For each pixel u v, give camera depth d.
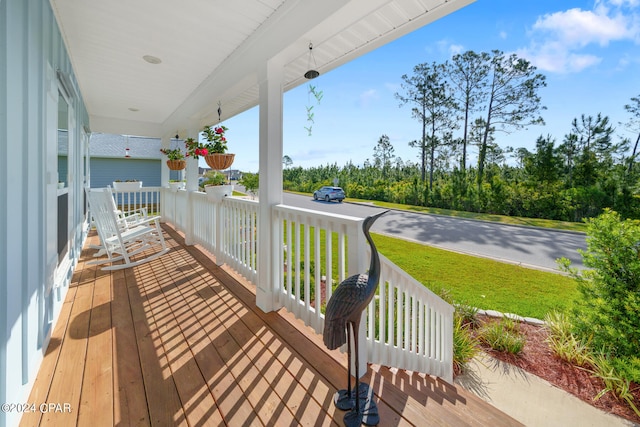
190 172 4.93
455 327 2.91
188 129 4.78
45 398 1.48
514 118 16.94
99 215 3.77
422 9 1.89
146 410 1.42
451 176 16.08
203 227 4.45
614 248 2.68
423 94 19.53
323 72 2.96
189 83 3.83
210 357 1.87
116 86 3.96
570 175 11.84
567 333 2.93
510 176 14.98
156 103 4.82
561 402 2.26
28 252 1.57
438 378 2.18
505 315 3.28
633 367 2.31
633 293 2.52
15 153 1.40
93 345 1.98
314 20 1.96
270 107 2.50
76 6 2.19
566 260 3.03
